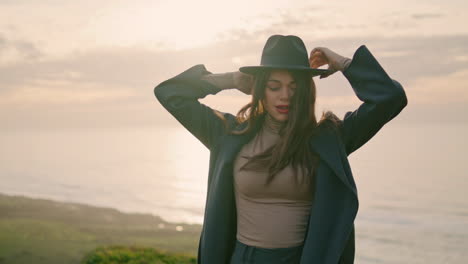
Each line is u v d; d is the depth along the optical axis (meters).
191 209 112.06
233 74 2.80
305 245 2.43
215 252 2.65
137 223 44.25
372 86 2.45
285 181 2.49
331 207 2.43
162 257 13.83
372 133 2.54
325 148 2.46
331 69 2.67
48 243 17.14
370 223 89.44
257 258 2.56
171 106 2.82
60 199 125.38
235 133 2.64
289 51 2.49
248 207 2.59
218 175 2.62
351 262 2.51
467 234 75.31
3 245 16.38
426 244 67.94
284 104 2.47
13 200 49.41
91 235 23.73
